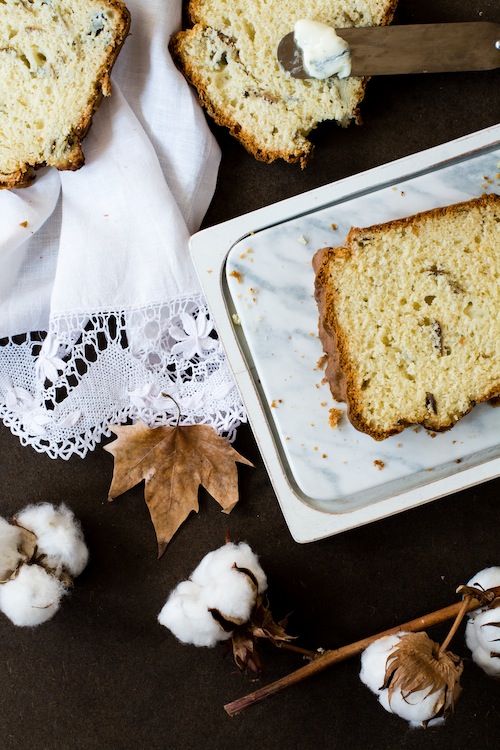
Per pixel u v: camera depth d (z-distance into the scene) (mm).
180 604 670
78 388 686
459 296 653
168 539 694
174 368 707
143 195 680
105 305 681
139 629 705
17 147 676
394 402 653
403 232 653
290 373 661
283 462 663
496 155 656
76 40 668
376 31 666
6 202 681
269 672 699
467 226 653
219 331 660
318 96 679
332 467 659
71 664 706
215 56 679
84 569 705
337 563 699
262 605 684
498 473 650
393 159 695
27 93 675
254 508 700
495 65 676
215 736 701
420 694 631
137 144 680
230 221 659
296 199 658
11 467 705
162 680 703
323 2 673
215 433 683
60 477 705
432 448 659
